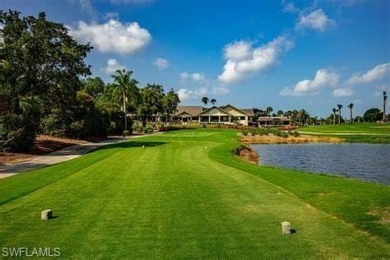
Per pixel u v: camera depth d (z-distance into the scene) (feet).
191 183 53.36
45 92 128.77
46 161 91.97
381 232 29.35
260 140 222.28
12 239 29.40
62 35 126.72
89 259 25.26
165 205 39.91
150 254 25.99
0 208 39.06
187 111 467.93
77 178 58.34
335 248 26.76
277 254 25.82
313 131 302.04
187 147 126.21
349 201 38.96
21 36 118.62
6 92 114.93
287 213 36.19
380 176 88.33
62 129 164.76
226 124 376.27
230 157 94.27
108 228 31.89
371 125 374.43
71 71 129.90
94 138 188.03
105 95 357.41
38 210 38.14
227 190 47.93
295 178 55.93
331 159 128.57
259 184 51.90
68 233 30.66
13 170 75.51
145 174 62.54
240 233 30.35
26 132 108.58
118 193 46.39
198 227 32.01
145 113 336.08
